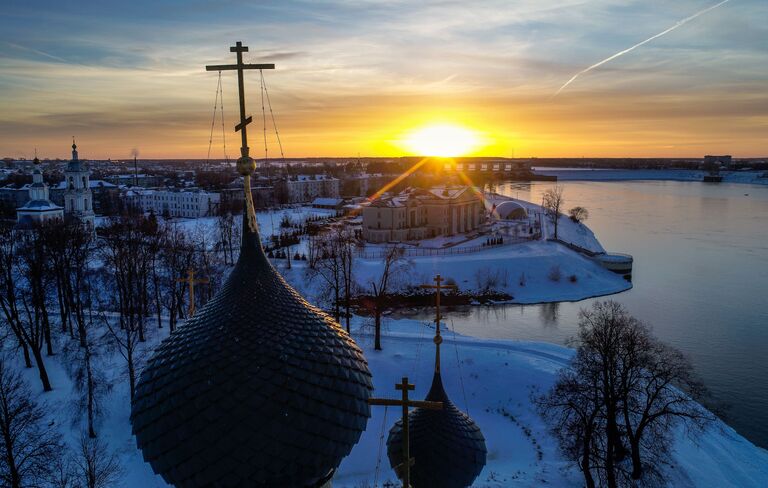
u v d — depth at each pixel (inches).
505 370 1817.2
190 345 500.7
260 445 465.4
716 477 1337.4
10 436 1140.5
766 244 4960.6
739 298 3253.0
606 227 6097.4
